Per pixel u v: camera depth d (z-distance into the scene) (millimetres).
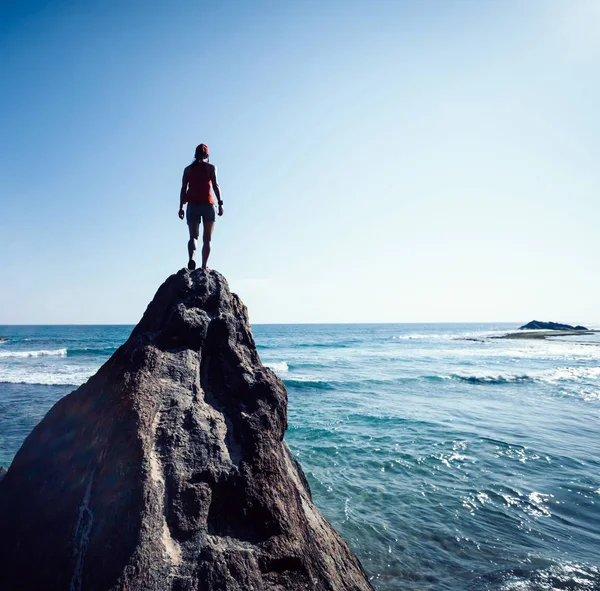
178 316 4500
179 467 3445
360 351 52062
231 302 5121
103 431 3744
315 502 8688
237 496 3488
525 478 9828
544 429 14219
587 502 8492
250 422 3963
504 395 20953
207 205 5539
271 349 55750
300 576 3373
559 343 65812
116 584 2801
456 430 14148
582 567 6324
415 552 6832
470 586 5922
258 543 3334
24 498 3971
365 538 7262
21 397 20156
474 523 7742
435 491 9188
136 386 3836
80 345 55594
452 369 32531
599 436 13312
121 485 3281
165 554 2973
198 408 3957
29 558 3471
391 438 13266
